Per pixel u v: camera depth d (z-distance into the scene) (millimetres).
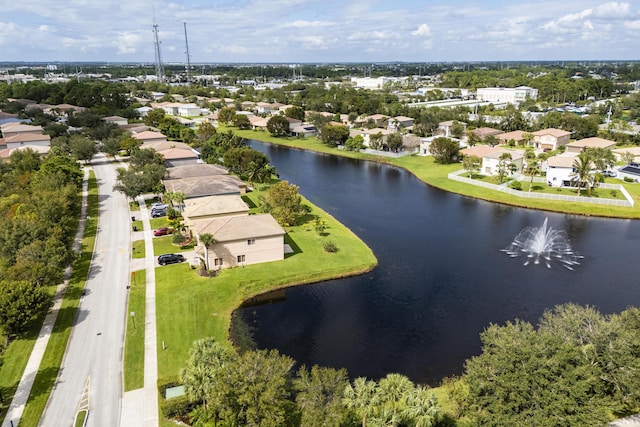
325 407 30031
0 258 56188
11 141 127625
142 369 41844
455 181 113188
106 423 35250
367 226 84062
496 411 29344
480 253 72312
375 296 59000
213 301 54875
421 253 72125
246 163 107188
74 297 54375
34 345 45062
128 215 83188
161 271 61281
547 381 28891
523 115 183375
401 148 148625
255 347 48250
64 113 192375
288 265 64375
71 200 80375
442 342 49781
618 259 70000
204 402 35250
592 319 36281
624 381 30859
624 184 103812
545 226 83500
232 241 62188
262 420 29094
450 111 189750
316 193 105875
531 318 54188
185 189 85438
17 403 37406
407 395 30547
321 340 49812
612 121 180250
